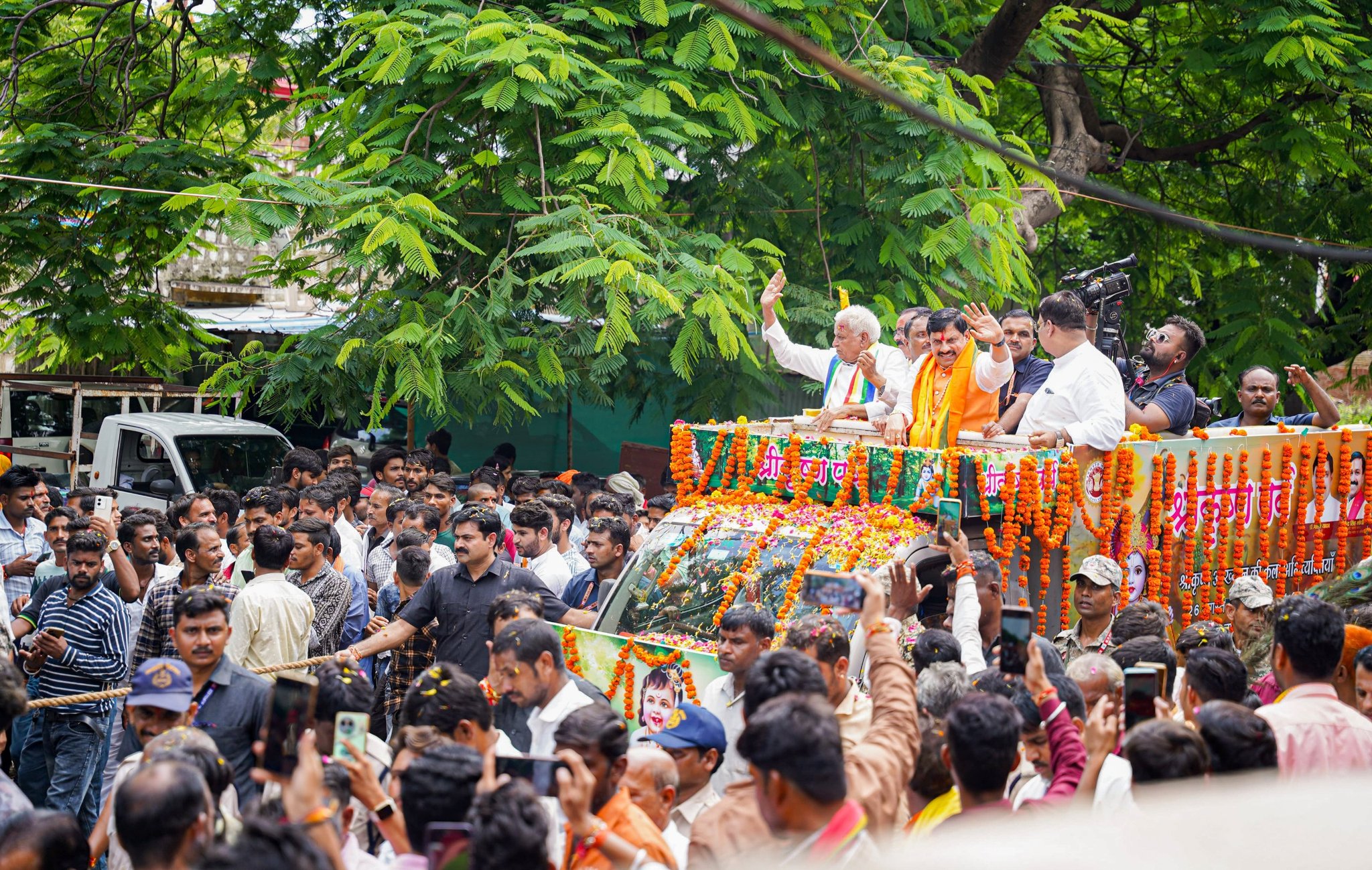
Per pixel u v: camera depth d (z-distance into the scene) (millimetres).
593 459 21312
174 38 17531
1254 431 10391
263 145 19516
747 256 14695
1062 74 19141
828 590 5227
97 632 8586
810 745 3963
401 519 10766
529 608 7328
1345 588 8805
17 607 10172
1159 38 20391
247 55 16984
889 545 8125
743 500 9164
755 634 6914
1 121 16781
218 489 11133
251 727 6457
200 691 6438
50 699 7430
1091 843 4031
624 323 12297
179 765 4152
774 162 15617
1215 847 3982
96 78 17344
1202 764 4480
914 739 4875
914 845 4273
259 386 14891
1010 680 5637
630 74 13648
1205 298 21016
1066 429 8906
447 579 8922
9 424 18328
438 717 5422
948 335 9281
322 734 5445
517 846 3775
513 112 13141
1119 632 7402
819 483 8867
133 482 16562
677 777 5402
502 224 14125
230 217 12109
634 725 8109
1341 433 10516
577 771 4375
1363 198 18953
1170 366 10953
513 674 6473
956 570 7223
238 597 8109
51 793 8500
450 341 12914
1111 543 8930
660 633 8648
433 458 14734
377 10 14008
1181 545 9367
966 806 4555
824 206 16000
